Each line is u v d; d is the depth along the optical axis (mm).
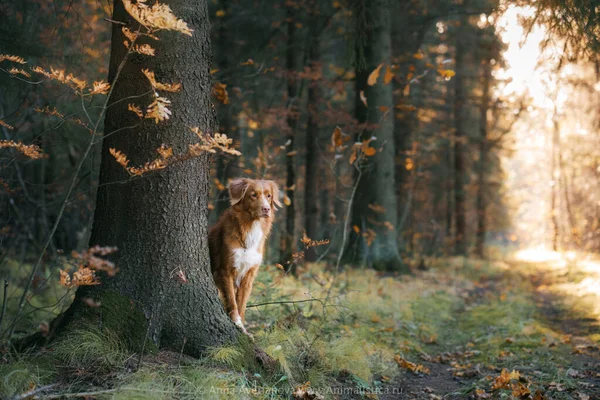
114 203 4816
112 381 4121
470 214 30422
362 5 10359
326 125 15867
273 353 5133
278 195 6070
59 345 4379
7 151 6977
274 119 12477
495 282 16328
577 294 12461
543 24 7059
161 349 4766
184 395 4117
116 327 4586
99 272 4766
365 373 5633
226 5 13305
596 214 23984
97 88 3973
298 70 14289
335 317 7410
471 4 14133
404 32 15633
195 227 5016
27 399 3627
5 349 4312
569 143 24406
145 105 4730
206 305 5000
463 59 21406
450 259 20688
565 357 6836
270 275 8344
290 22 14438
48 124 8414
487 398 5309
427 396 5543
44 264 9180
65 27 8078
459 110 21938
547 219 35906
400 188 18922
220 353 4719
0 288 7930
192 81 4887
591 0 6527
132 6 3742
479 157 27000
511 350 7270
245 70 14055
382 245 13742
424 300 10484
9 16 7879
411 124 18219
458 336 8508
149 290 4777
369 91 13461
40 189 9406
